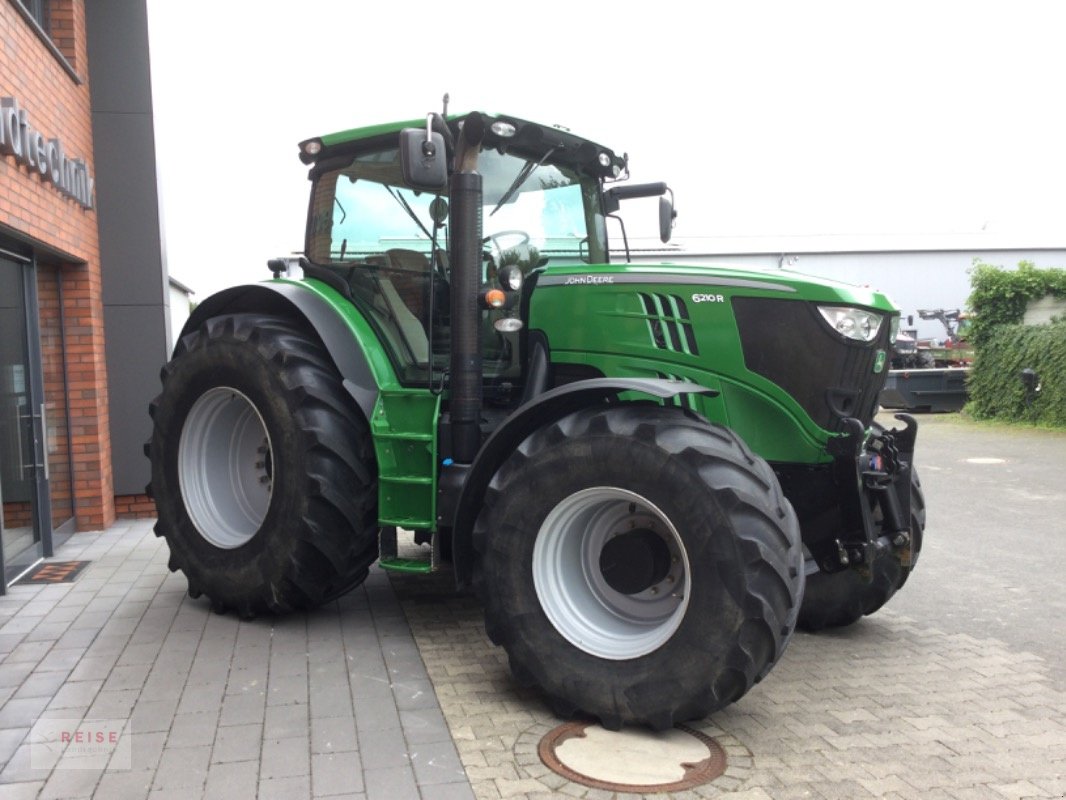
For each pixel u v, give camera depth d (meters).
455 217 4.14
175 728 3.41
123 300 7.24
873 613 4.95
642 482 3.34
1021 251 25.28
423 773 3.07
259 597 4.60
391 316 4.70
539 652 3.52
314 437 4.36
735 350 3.87
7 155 5.10
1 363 5.62
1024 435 13.49
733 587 3.14
